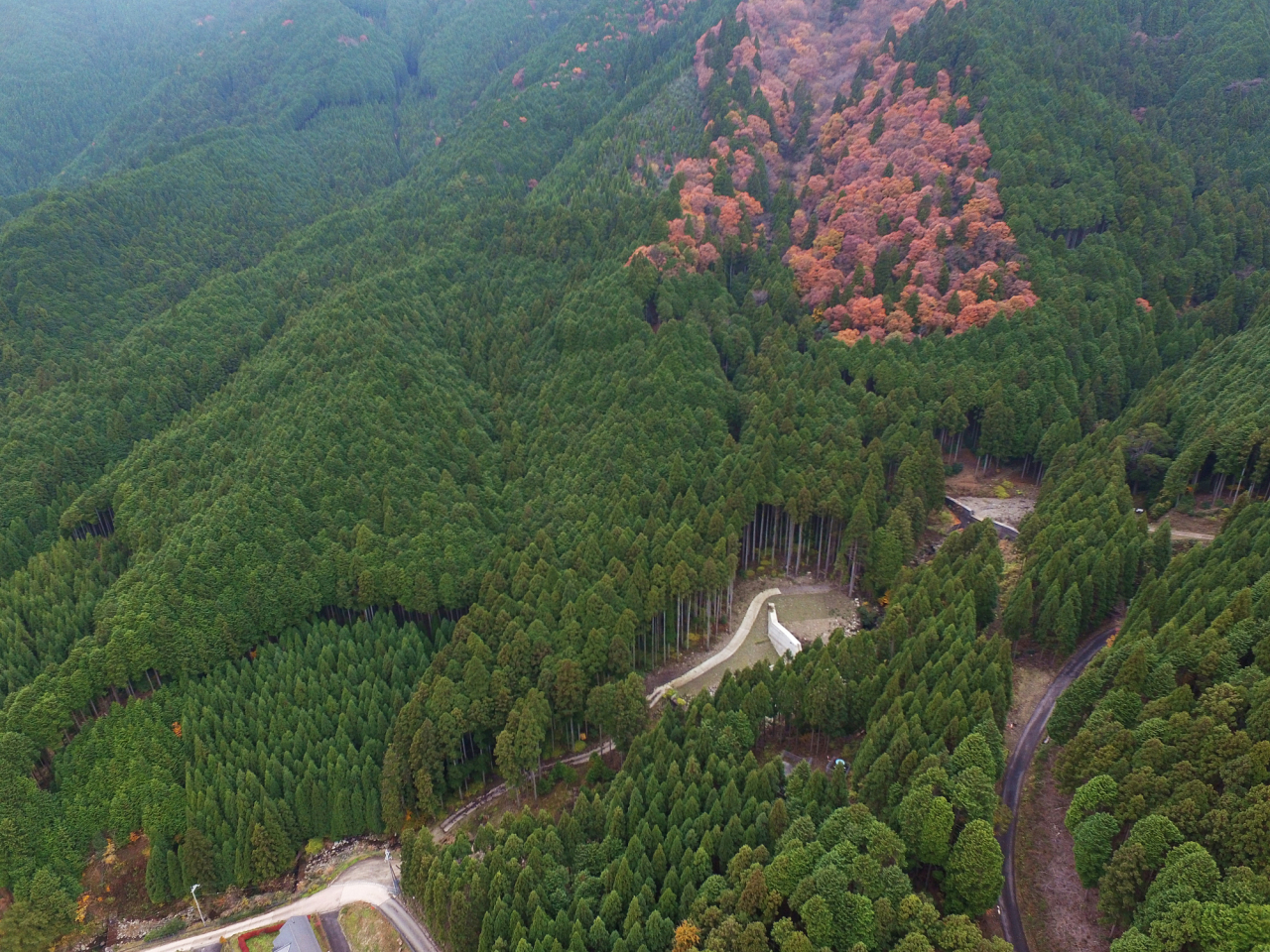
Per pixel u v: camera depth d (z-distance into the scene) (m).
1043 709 94.69
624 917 74.25
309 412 143.62
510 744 97.81
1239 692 72.31
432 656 116.12
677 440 139.50
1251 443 115.50
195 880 93.75
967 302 160.38
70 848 97.38
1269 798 60.00
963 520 139.75
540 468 144.25
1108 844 67.06
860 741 93.06
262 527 124.44
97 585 129.75
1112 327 156.88
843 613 125.06
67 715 105.62
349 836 101.69
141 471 147.50
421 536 125.62
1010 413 144.75
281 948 85.19
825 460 134.75
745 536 135.75
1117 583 104.12
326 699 107.69
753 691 93.62
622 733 100.31
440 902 79.69
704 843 76.00
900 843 69.50
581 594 113.31
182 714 107.06
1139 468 128.50
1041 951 68.44
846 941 65.19
